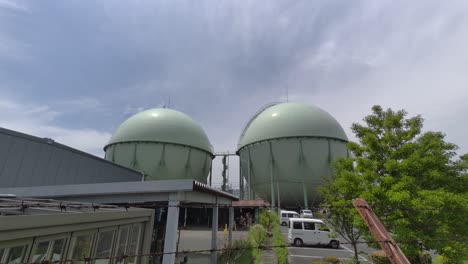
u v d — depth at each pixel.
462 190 6.79
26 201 5.18
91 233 5.38
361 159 7.80
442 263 8.02
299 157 28.09
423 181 6.77
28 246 3.72
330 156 28.12
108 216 5.82
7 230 3.27
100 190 8.20
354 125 8.61
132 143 28.80
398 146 7.73
